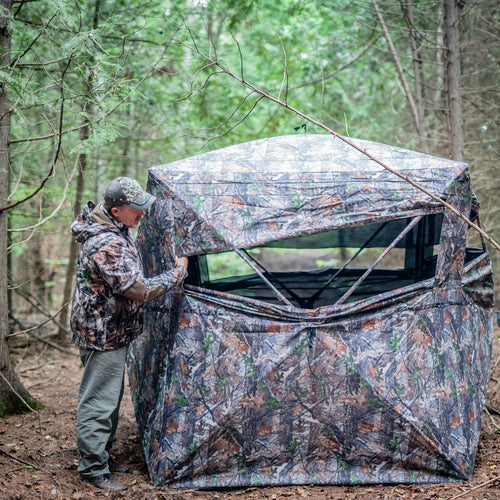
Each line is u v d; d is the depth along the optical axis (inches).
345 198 144.3
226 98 347.6
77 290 136.2
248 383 140.3
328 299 207.8
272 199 145.1
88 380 138.5
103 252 132.0
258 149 161.2
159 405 146.7
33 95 156.6
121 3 276.1
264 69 367.9
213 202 145.5
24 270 374.3
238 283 201.5
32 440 169.5
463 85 316.2
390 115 394.0
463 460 140.2
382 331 141.5
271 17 365.7
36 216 289.3
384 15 319.0
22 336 309.9
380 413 139.9
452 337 144.9
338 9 317.1
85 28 211.3
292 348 140.2
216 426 140.0
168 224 147.5
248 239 142.3
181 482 142.0
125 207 135.6
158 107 304.5
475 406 150.1
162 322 149.5
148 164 335.3
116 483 139.2
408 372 140.6
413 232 190.5
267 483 141.5
